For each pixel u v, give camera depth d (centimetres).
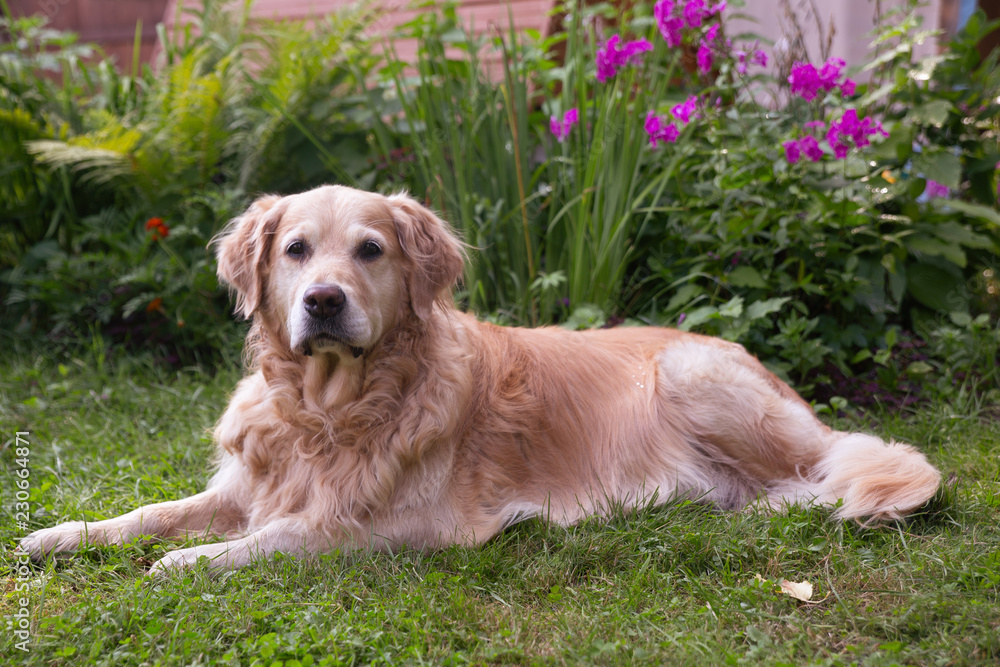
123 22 877
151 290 518
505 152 496
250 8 683
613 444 324
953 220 477
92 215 594
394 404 284
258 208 308
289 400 287
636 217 494
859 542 272
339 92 597
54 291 520
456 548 270
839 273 435
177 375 479
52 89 632
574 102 507
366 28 642
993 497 295
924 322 466
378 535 273
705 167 476
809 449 329
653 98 490
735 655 203
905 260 478
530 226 489
